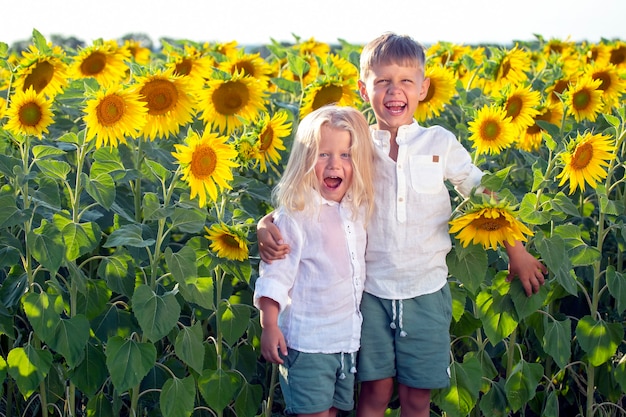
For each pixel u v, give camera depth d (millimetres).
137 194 4074
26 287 3494
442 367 3379
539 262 3461
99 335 3564
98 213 3756
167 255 3336
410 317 3342
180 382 3477
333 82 4691
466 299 4043
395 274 3338
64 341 3289
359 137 3262
